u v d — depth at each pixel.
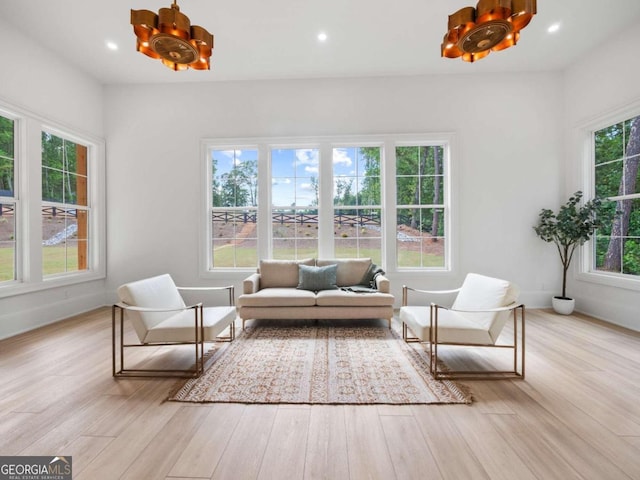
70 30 3.45
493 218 4.45
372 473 1.36
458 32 2.12
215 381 2.23
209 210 4.73
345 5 3.11
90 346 2.96
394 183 4.50
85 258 4.47
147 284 2.64
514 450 1.50
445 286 4.48
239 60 4.07
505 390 2.10
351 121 4.53
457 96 4.45
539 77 4.40
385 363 2.55
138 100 4.64
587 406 1.89
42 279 3.65
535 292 4.43
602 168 3.97
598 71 3.85
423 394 2.04
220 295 4.63
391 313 3.46
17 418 1.77
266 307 3.49
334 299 3.44
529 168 4.43
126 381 2.24
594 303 3.95
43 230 3.82
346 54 3.96
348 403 1.94
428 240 4.57
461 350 2.85
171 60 2.38
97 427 1.69
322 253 4.57
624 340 3.08
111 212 4.67
